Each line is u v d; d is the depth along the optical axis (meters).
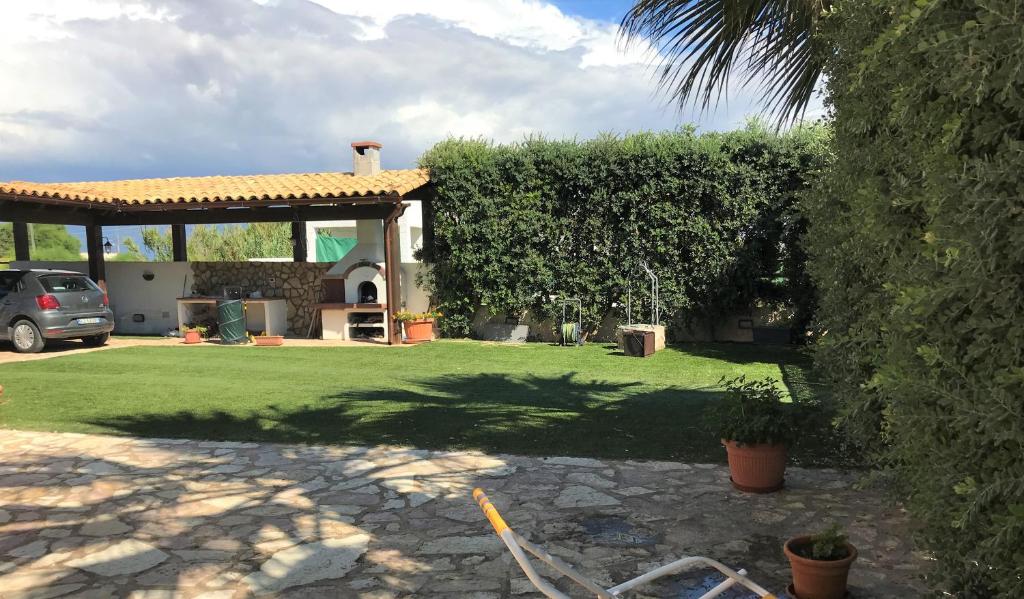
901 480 3.26
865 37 3.88
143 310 18.06
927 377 2.31
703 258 14.00
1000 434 1.92
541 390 9.30
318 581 3.74
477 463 5.91
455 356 13.02
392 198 14.09
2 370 11.34
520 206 15.02
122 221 16.62
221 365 11.90
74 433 7.07
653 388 9.41
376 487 5.32
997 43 1.85
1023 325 1.87
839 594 3.40
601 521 4.58
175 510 4.86
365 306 15.37
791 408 5.21
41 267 17.31
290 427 7.22
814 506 4.77
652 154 13.88
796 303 13.62
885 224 3.15
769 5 5.73
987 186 1.91
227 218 15.96
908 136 2.79
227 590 3.64
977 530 2.25
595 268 14.83
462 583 3.71
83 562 4.00
